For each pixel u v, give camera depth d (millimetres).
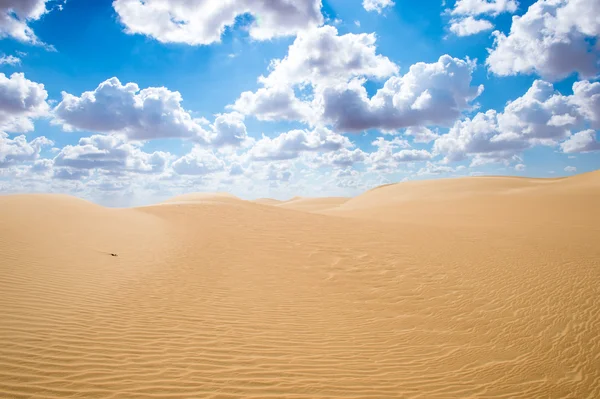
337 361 5516
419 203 43062
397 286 10000
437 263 12266
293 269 11234
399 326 7355
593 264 11406
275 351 5633
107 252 10969
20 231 11430
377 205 48562
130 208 25141
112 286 7980
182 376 4535
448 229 19406
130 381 4281
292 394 4355
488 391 4992
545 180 55750
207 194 35875
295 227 18547
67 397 3822
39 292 6938
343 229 18438
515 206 34031
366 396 4508
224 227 17812
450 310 8305
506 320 7703
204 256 11938
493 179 57156
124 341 5383
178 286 8609
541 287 9570
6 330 5215
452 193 49625
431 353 6160
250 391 4328
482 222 24656
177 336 5797
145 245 12648
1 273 7629
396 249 14242
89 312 6340
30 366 4348
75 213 16547
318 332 6707
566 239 16141
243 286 9203
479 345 6547
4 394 3746
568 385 5266
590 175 50594
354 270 11406
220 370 4801
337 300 8781
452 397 4734
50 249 10148
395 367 5520
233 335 6098
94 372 4402
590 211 28922
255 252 13039
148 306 7051
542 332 7094
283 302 8289
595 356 6129
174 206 24391
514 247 14477
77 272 8578
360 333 6863
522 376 5477
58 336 5254
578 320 7543
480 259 12695
